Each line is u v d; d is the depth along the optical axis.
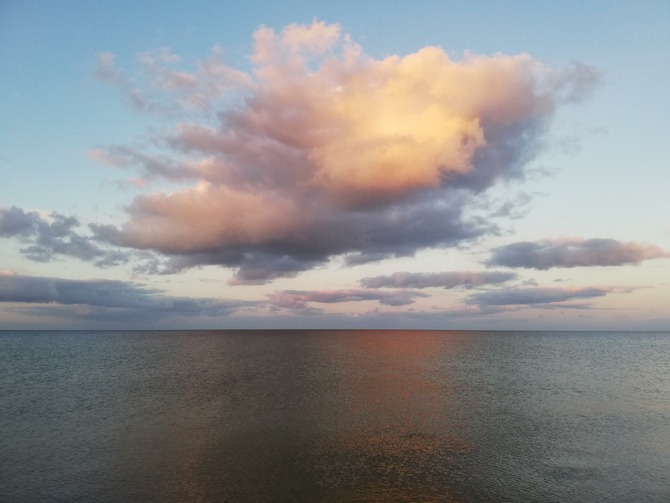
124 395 48.53
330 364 80.81
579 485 23.84
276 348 125.50
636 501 21.97
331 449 29.30
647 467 26.45
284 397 46.94
